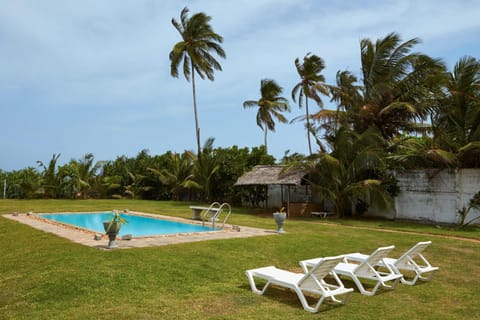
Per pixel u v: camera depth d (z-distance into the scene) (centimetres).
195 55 3105
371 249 1083
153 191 3578
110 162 3872
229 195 2852
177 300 598
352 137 2019
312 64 2912
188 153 3162
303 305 572
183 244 1015
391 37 2122
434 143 1820
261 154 2822
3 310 554
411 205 1877
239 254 931
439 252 1041
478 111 1672
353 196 1997
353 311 566
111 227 930
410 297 647
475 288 707
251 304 591
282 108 3597
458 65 1730
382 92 2041
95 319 509
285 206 2348
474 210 1655
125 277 693
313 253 991
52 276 692
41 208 2244
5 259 882
